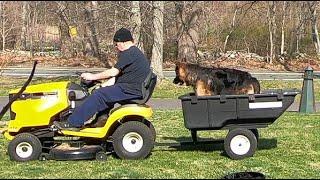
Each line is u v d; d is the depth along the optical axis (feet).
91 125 22.93
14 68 94.73
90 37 98.89
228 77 23.80
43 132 22.93
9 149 22.93
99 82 24.11
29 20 116.16
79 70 91.91
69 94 23.07
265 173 20.75
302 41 110.52
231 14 104.01
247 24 108.06
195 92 23.99
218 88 23.71
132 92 22.62
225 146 23.32
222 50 102.12
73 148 23.12
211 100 22.56
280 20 110.93
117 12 74.13
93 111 22.49
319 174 20.72
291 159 23.54
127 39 22.75
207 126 22.75
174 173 20.72
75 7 100.73
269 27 106.63
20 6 116.67
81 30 104.47
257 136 25.75
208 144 25.99
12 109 23.35
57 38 117.91
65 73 83.97
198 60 86.17
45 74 81.82
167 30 95.30
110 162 22.59
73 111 22.75
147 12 67.56
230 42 106.42
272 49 104.12
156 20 66.95
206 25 98.53
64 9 99.25
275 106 22.62
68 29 104.88
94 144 23.50
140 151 23.02
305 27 111.24
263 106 22.61
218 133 30.99
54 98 22.89
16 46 115.75
